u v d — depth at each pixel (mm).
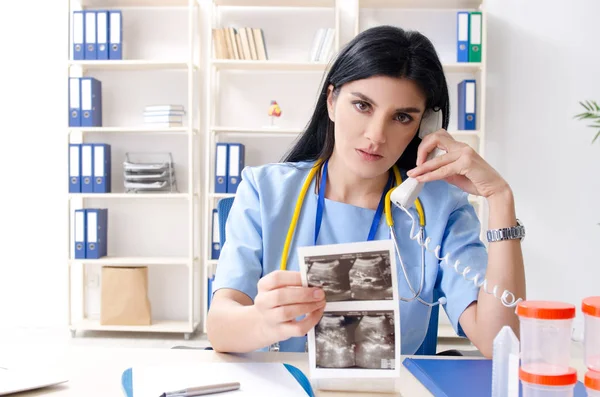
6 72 3738
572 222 3615
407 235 1195
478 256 1151
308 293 808
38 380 834
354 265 822
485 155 3639
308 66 3514
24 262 3768
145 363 946
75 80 3512
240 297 1097
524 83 3611
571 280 3619
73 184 3518
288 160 1313
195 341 3432
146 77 3727
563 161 3611
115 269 3496
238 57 3516
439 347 3350
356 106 1011
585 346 649
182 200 3750
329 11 3672
